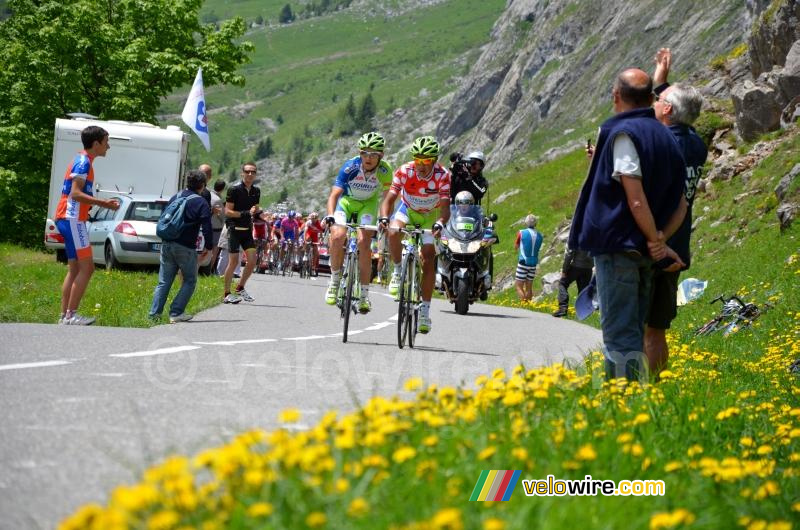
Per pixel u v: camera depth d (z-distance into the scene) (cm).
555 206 6353
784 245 2752
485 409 726
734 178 3644
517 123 17500
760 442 851
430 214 1612
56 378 973
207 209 1938
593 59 15162
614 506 530
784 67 3781
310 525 439
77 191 1755
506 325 2256
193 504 441
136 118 5884
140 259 3450
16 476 598
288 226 4812
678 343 1869
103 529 399
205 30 6303
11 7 6028
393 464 555
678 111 1088
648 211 960
